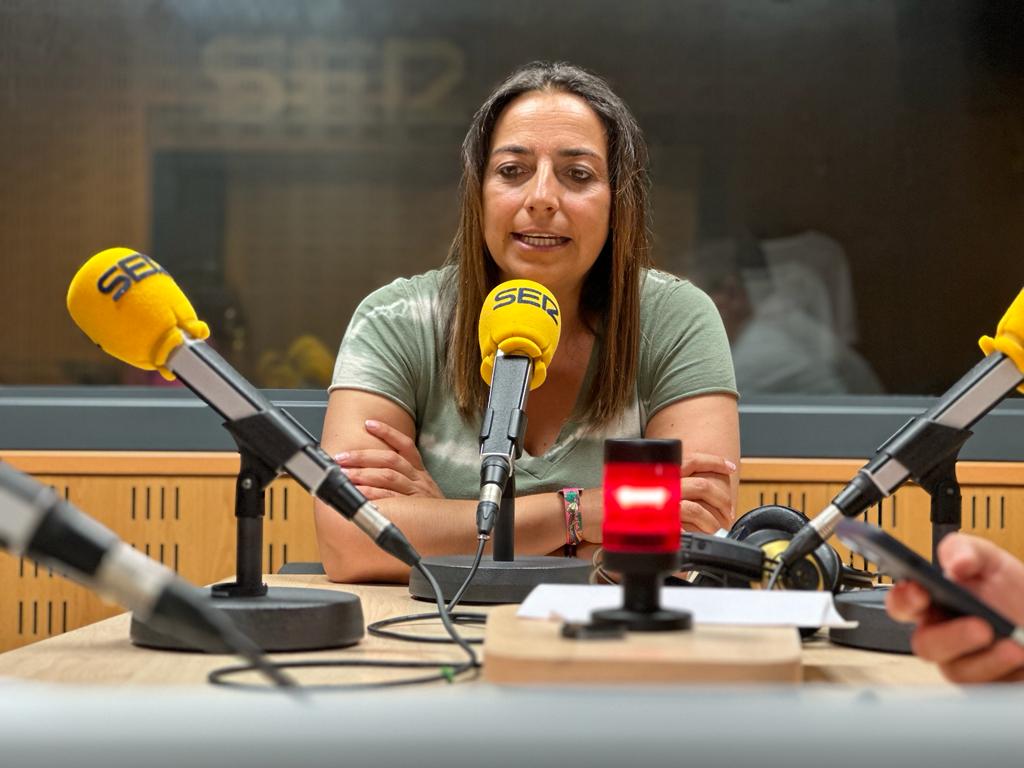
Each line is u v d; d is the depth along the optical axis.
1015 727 0.29
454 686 0.76
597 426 1.69
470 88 2.48
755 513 1.10
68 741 0.28
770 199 2.49
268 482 0.95
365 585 1.41
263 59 2.46
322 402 2.40
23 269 2.44
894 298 2.50
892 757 0.28
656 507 0.72
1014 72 2.47
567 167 1.63
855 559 2.07
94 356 2.45
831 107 2.48
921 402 2.48
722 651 0.65
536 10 2.48
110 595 0.52
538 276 1.63
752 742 0.28
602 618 0.71
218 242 2.47
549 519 1.51
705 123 2.49
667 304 1.78
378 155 2.47
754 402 2.47
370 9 2.46
